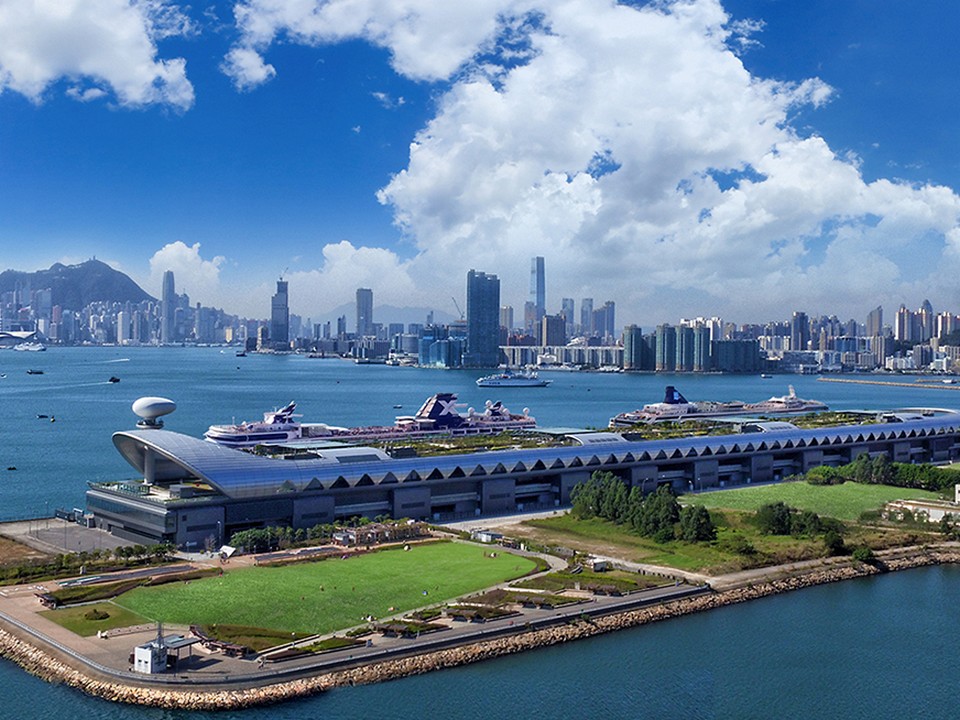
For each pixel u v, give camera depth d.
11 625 124.88
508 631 127.94
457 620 130.25
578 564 161.75
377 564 158.75
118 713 103.88
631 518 195.38
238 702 105.25
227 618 127.62
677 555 172.88
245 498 178.25
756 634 136.88
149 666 109.00
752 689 117.69
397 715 105.50
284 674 110.38
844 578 166.88
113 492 182.62
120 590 138.62
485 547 174.50
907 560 178.00
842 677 122.38
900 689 119.44
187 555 163.25
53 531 184.00
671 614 142.38
